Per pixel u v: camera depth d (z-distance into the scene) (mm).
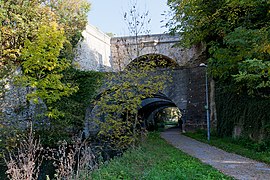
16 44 16406
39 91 15688
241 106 17000
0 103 14547
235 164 10609
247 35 10586
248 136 15867
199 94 26328
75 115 19359
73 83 19906
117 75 15188
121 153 13203
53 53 15758
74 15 20969
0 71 14773
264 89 14672
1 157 11828
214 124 23406
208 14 16703
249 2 11117
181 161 10648
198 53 27266
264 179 8156
